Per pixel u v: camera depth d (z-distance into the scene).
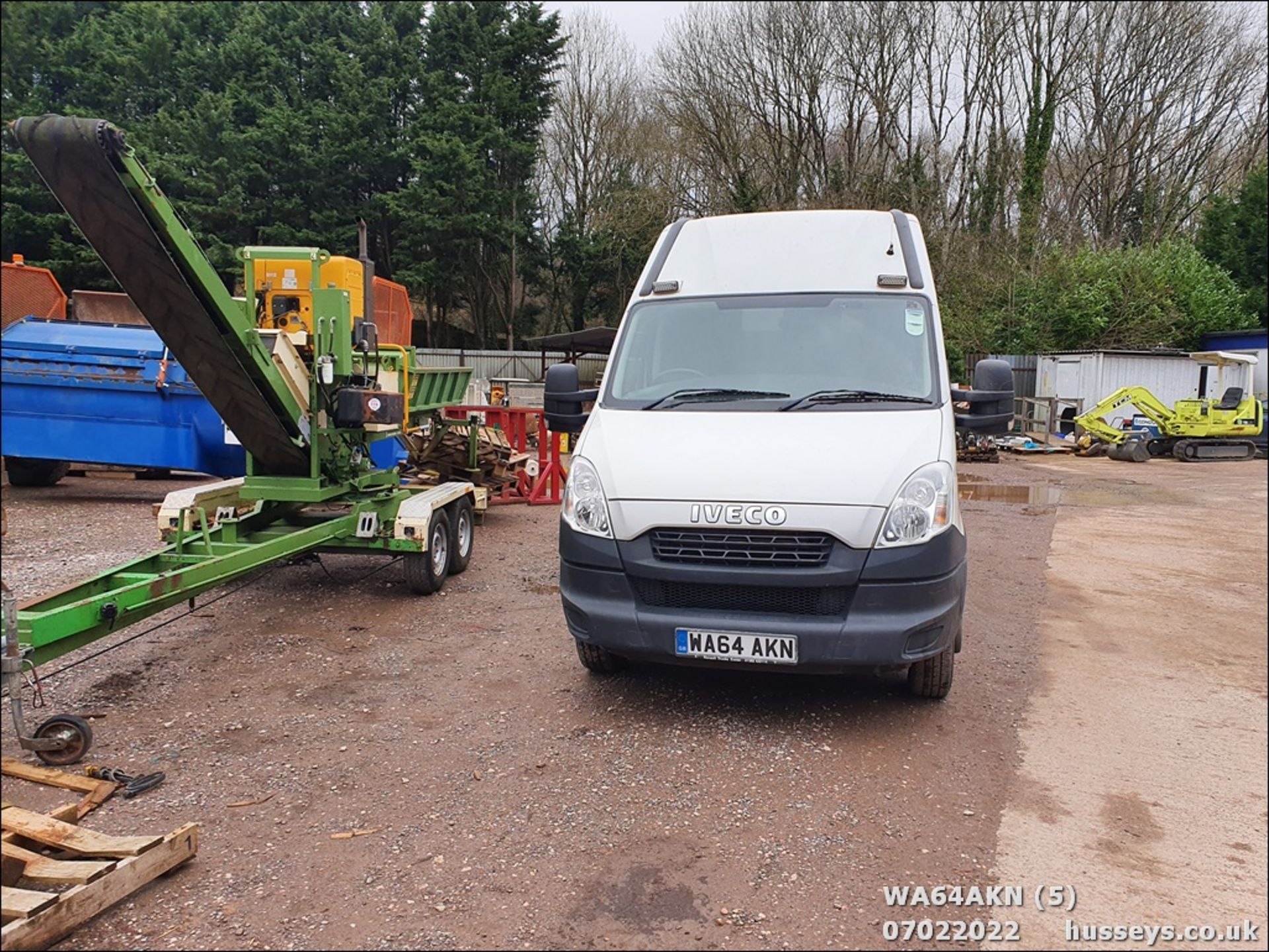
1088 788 4.10
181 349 5.62
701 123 34.66
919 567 4.25
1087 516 12.57
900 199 34.34
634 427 4.95
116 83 32.06
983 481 17.28
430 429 10.74
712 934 2.97
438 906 3.10
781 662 4.27
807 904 3.15
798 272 5.68
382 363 7.97
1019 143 36.69
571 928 2.99
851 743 4.50
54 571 7.70
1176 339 27.33
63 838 3.23
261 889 3.19
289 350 6.15
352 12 37.09
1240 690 5.49
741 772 4.14
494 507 12.22
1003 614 7.20
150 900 3.12
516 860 3.39
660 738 4.51
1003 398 5.27
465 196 32.75
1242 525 11.83
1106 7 35.12
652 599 4.49
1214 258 25.98
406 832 3.58
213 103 30.98
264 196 32.25
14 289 12.41
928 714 4.91
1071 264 29.77
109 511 11.09
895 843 3.56
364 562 8.56
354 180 33.31
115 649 5.81
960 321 29.80
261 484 6.56
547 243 39.03
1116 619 7.12
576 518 4.68
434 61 35.25
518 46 34.88
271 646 5.94
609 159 39.41
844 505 4.25
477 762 4.22
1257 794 4.08
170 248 5.02
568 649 5.91
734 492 4.35
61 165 4.60
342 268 8.09
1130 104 36.12
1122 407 24.61
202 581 5.15
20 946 2.74
